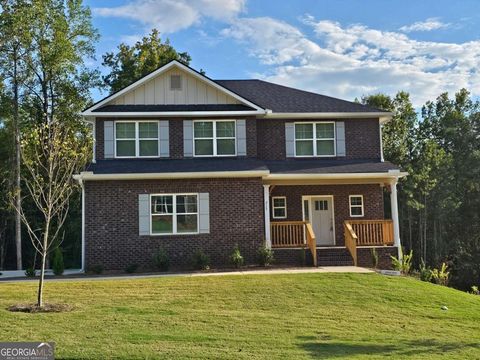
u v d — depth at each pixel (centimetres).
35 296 1334
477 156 4434
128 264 1959
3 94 3095
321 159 2341
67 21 3177
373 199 2334
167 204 2008
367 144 2369
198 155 2188
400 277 1689
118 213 1977
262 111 2205
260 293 1417
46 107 3244
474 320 1271
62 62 3150
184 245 1998
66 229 3669
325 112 2323
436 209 4188
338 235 2298
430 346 1011
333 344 980
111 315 1139
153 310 1205
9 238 3803
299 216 2306
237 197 2041
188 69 2203
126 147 2164
